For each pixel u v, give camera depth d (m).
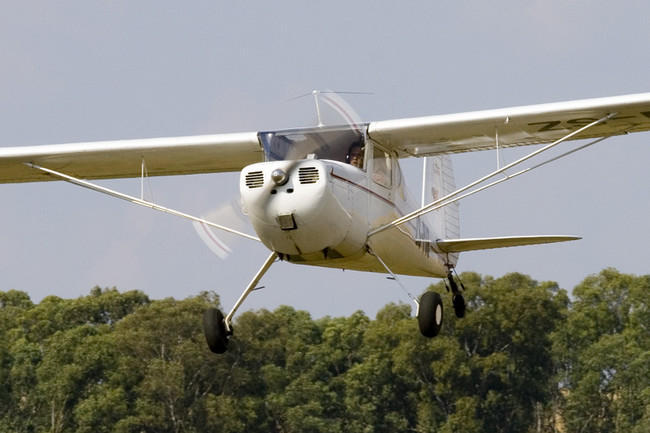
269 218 40.38
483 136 48.03
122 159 51.53
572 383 128.38
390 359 128.00
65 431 124.19
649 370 123.75
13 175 54.81
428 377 126.69
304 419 122.44
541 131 47.66
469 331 128.25
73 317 154.38
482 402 124.44
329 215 40.62
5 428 126.31
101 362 124.12
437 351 124.38
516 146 49.50
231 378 122.94
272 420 123.88
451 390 124.88
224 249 43.34
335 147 44.25
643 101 44.22
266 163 40.62
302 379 125.44
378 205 45.53
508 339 129.00
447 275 57.72
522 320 127.50
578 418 124.56
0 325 149.62
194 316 125.06
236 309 46.28
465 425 121.19
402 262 50.69
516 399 126.31
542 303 128.62
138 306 156.25
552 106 45.34
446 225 62.62
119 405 119.06
